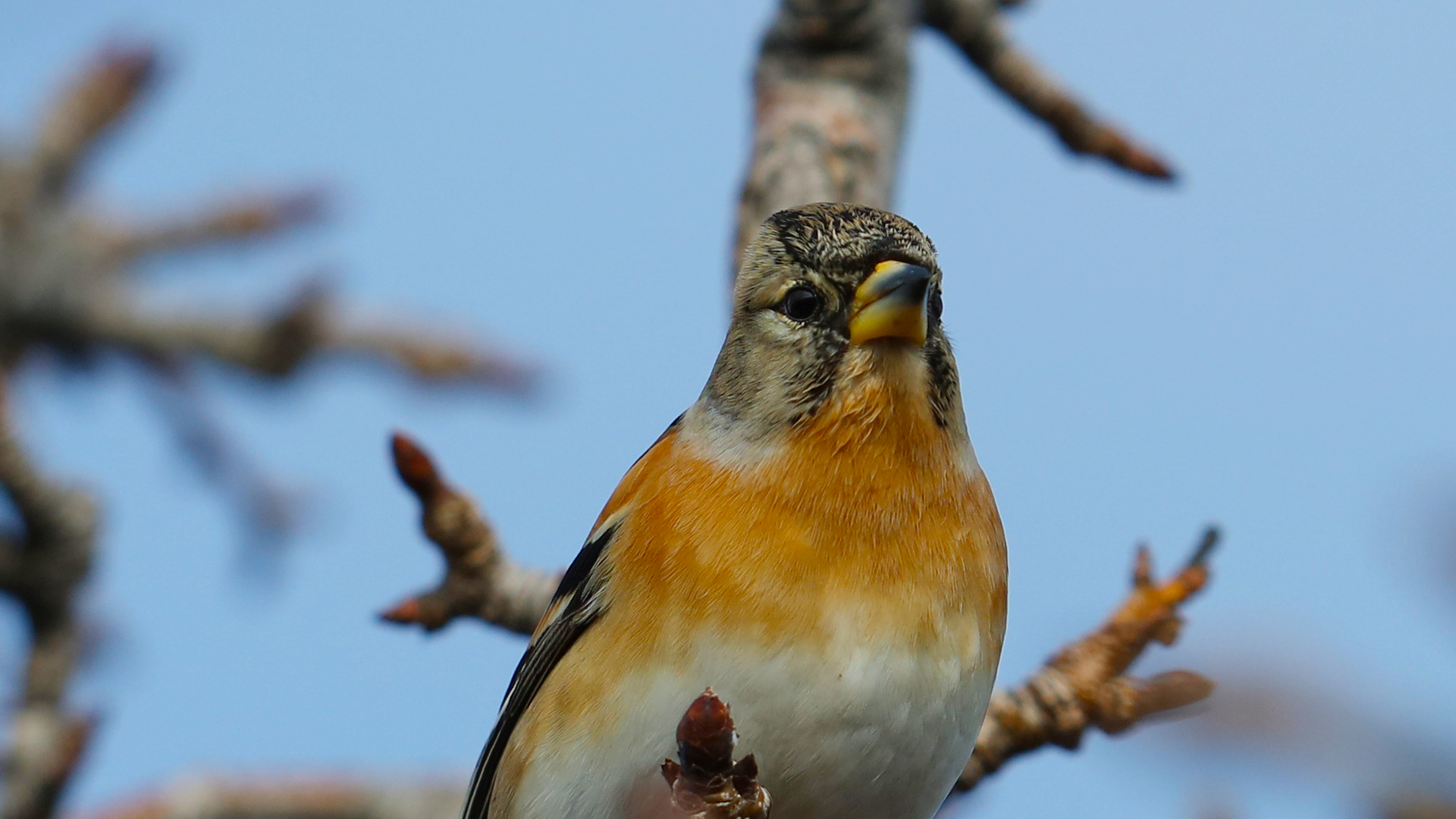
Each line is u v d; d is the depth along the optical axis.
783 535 9.79
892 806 9.83
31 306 15.30
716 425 10.48
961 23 13.66
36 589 12.09
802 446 10.02
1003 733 11.10
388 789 14.46
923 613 9.76
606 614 10.12
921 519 9.95
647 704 9.64
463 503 11.80
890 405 10.03
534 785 9.98
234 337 15.47
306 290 15.37
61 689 12.18
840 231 10.45
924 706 9.70
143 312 15.45
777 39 13.62
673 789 8.09
